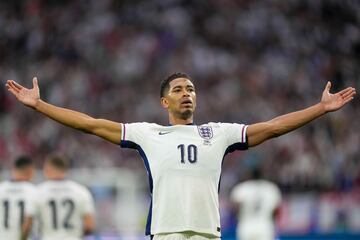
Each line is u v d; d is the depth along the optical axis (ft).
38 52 285.23
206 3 289.53
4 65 282.15
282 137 212.02
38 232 109.60
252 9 287.07
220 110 244.01
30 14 295.89
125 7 293.64
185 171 57.88
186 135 59.16
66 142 230.48
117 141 59.62
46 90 269.03
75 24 292.40
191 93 60.75
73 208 106.11
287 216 174.29
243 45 274.98
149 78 266.98
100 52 280.10
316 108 59.52
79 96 263.08
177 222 57.00
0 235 105.81
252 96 248.52
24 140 237.45
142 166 216.74
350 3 290.97
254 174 128.47
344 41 281.54
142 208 173.37
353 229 172.24
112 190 170.09
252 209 127.24
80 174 171.42
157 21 286.87
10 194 105.81
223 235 148.36
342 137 216.95
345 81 263.90
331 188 184.55
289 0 290.76
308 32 281.74
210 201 57.82
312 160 205.87
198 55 269.44
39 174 171.63
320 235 147.74
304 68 264.11
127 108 255.29
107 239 140.77
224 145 59.26
